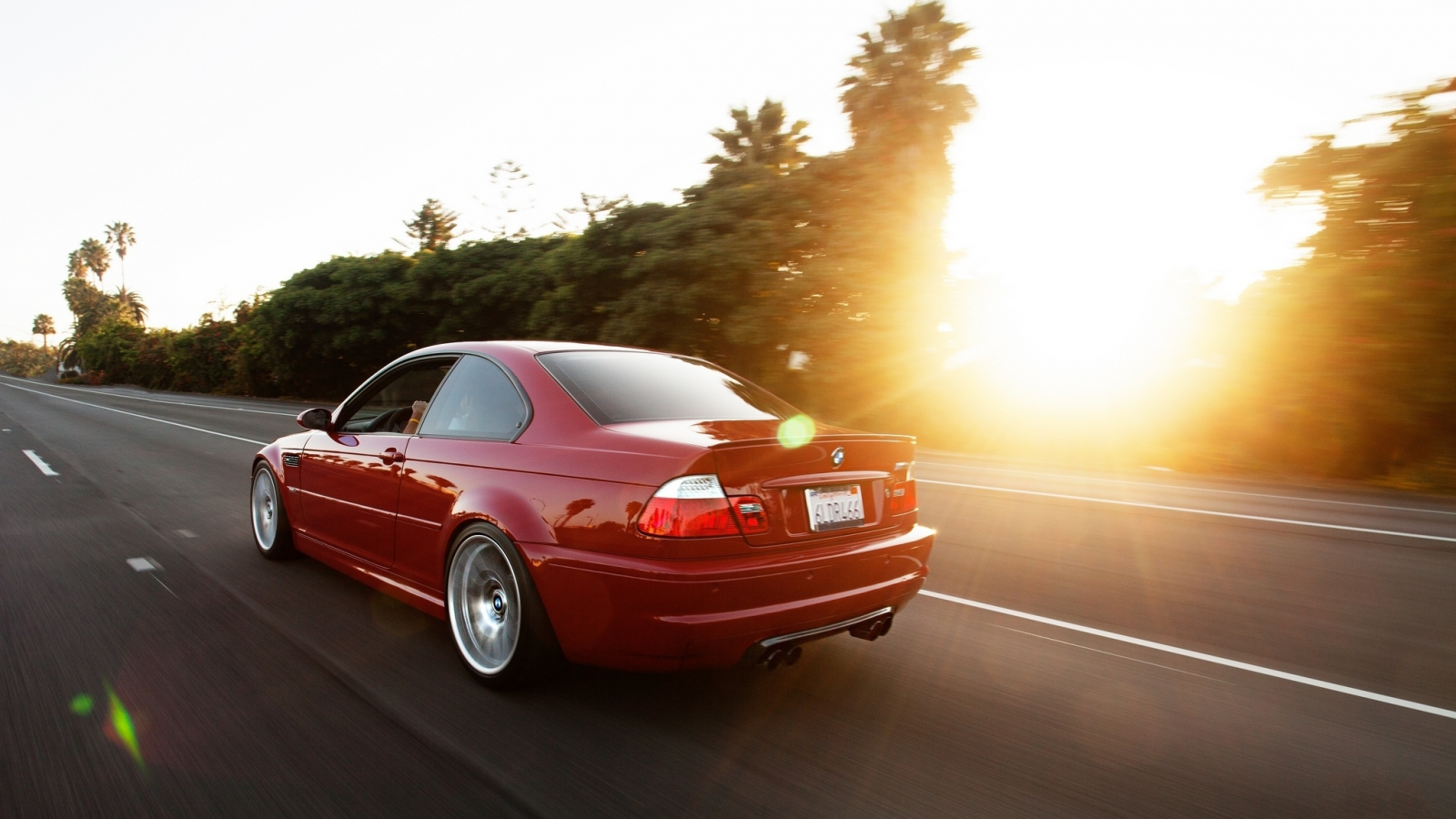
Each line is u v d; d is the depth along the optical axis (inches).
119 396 1526.8
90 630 154.1
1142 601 192.2
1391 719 129.0
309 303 1232.8
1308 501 364.2
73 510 286.5
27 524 259.0
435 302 1119.6
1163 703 132.6
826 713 123.8
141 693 124.6
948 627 168.6
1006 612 180.2
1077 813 98.0
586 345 154.3
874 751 112.0
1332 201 511.8
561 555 115.6
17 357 5841.5
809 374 663.1
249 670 134.6
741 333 683.4
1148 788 104.7
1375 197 493.4
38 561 208.1
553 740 111.8
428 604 143.3
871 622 129.8
